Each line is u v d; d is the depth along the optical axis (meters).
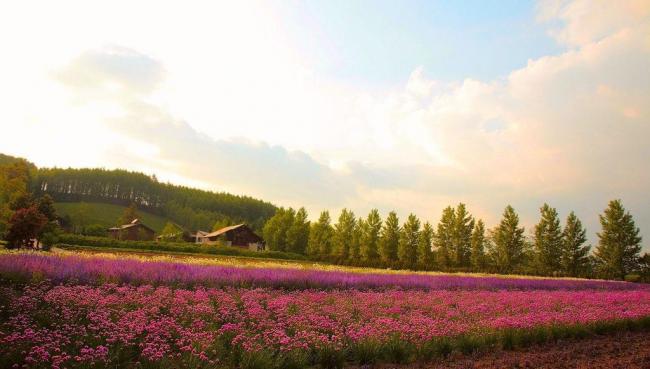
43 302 8.70
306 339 7.33
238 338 6.85
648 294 19.44
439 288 18.47
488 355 7.69
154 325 6.96
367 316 10.09
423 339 7.89
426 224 54.53
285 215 72.94
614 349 8.45
